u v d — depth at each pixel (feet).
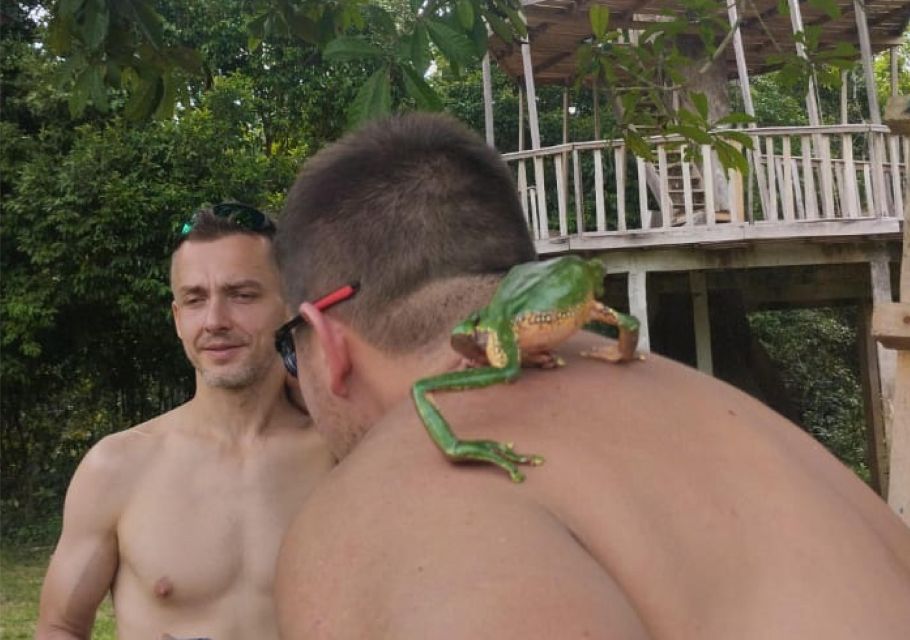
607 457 3.87
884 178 32.58
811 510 4.01
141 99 13.23
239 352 8.22
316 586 3.48
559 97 57.47
